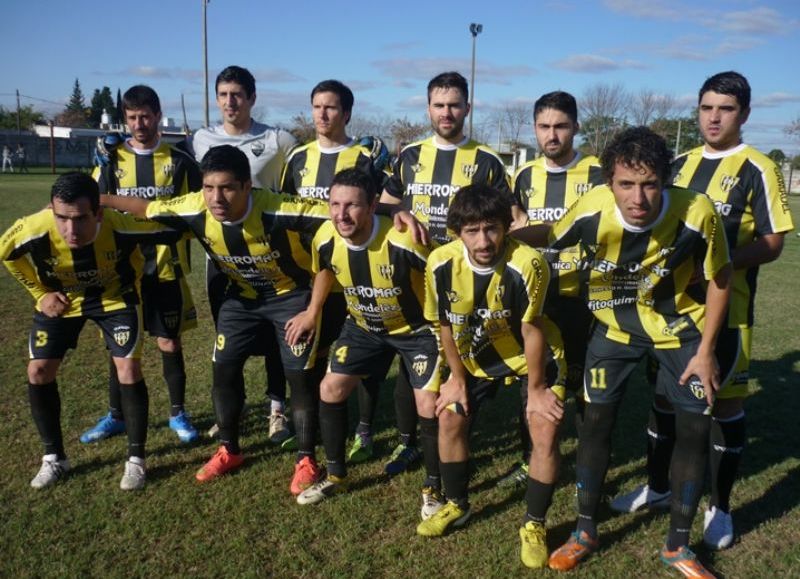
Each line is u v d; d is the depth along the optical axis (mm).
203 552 3090
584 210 2979
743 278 3268
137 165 4398
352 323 3639
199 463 3984
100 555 3057
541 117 3732
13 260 3521
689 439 2926
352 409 4957
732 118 3236
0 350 5887
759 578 2963
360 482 3826
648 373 3619
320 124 4176
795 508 3537
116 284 3717
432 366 3430
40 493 3572
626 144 2662
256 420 4664
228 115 4508
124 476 3664
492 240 2832
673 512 2996
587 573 2996
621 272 2969
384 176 4305
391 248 3285
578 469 3102
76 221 3299
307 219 3510
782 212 3156
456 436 3191
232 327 3791
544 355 3059
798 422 4707
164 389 5152
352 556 3080
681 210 2781
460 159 3990
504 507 3562
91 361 5707
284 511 3471
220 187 3289
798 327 7352
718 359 3168
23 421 4426
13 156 39156
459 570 3010
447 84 3867
